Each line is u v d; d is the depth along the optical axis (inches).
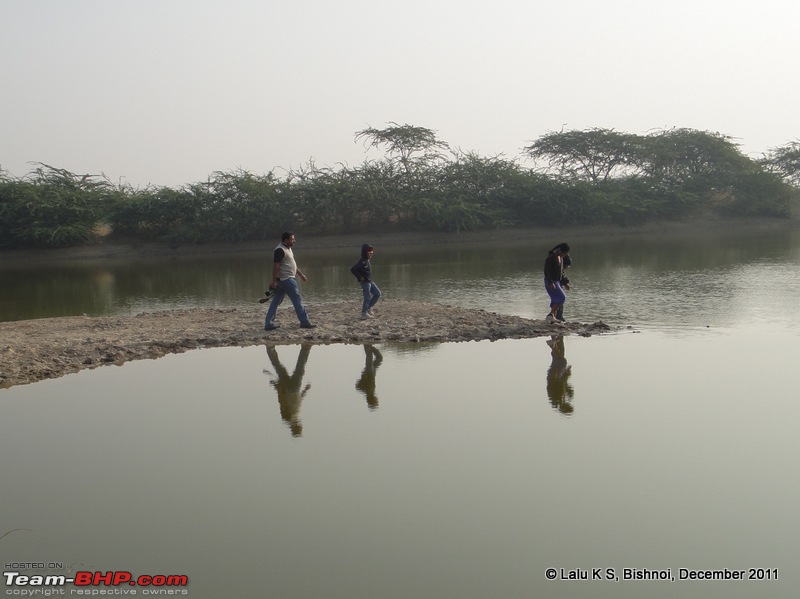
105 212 1952.5
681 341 482.0
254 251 1941.4
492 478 248.4
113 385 396.2
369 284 579.8
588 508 224.7
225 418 327.9
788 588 182.5
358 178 2138.3
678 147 2534.5
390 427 306.0
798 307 633.0
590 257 1310.3
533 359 432.5
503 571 190.9
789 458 262.1
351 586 185.2
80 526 222.5
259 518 223.6
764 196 2481.5
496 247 1766.7
